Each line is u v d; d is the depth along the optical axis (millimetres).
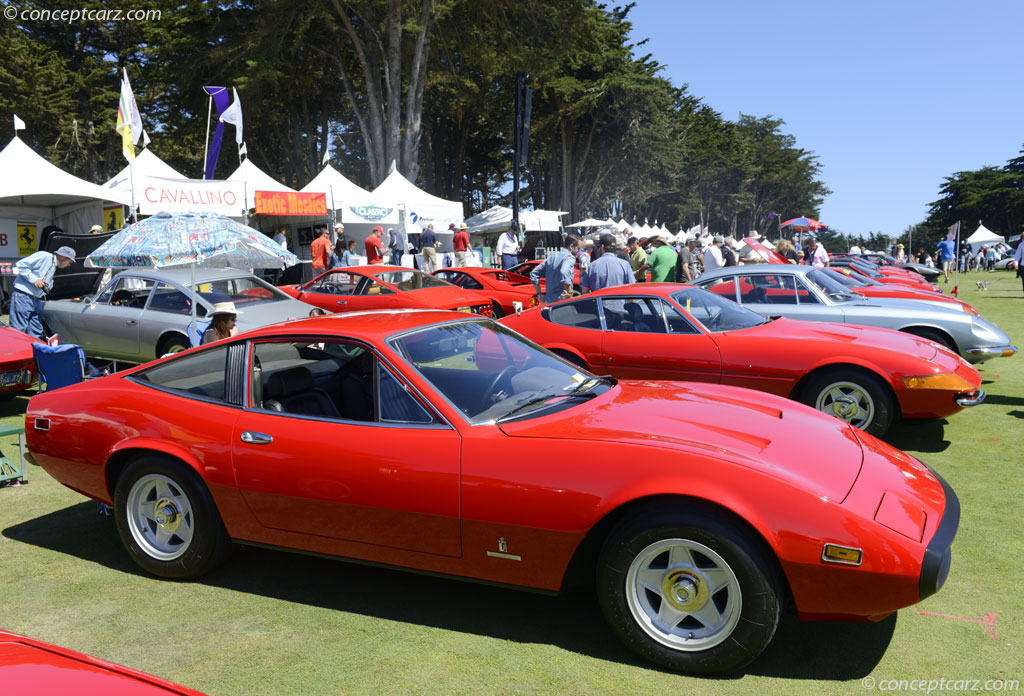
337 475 3279
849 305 8141
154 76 32250
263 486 3465
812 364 5801
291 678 2877
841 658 2928
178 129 37531
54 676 1683
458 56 35438
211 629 3295
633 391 3750
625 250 13820
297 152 38719
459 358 3627
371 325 3703
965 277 32938
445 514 3084
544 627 3246
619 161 49781
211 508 3672
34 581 3852
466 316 4113
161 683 1733
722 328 6473
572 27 29672
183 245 6129
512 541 2998
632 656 2979
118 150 43438
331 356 3617
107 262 6188
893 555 2555
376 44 29828
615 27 44531
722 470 2730
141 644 3172
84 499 5207
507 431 3109
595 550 3035
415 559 3227
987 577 3604
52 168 16062
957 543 4012
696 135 64250
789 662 2906
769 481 2682
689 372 6277
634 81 44688
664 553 2885
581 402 3488
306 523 3422
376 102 29703
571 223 49156
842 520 2602
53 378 6617
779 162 89000
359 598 3586
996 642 3018
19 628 3336
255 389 3652
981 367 9586
